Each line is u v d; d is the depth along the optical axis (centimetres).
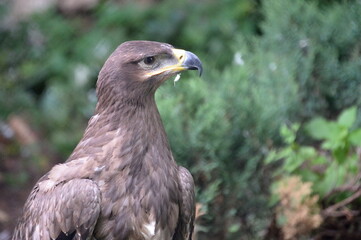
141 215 813
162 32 1747
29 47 1802
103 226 809
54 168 841
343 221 1084
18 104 1677
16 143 1573
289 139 1059
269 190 1115
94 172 810
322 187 1065
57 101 1677
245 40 1505
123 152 813
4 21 1828
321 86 1309
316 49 1319
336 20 1356
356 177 1052
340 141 1045
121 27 1788
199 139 1087
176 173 849
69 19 1850
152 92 840
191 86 1140
